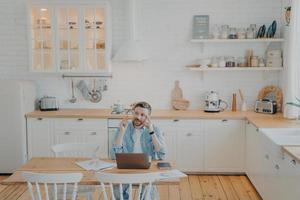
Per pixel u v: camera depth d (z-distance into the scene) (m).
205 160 5.02
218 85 5.51
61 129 5.09
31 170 3.03
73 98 5.61
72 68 5.25
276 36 5.31
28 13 5.14
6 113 5.05
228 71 5.47
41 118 5.10
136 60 5.08
